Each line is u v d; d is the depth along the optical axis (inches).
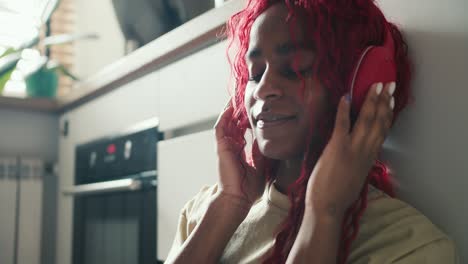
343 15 25.5
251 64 27.0
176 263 27.3
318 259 22.0
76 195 72.8
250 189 29.6
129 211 59.0
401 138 29.2
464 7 26.4
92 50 105.3
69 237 77.4
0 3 100.3
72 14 111.7
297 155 25.9
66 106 81.4
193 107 49.0
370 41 25.9
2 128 84.7
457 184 26.3
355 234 24.0
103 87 66.2
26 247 84.0
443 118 27.1
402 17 29.8
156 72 56.0
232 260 28.3
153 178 54.8
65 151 82.7
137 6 66.2
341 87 24.9
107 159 65.0
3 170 83.6
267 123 25.6
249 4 29.2
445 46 27.3
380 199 25.9
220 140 30.5
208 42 46.5
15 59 83.6
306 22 25.4
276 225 27.3
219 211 28.3
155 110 55.9
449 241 24.4
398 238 23.9
